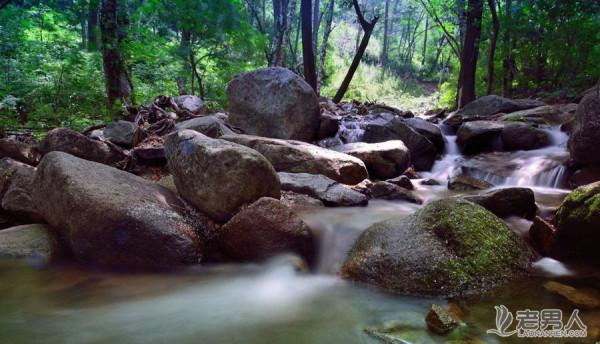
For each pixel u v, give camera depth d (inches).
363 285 137.7
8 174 213.3
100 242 157.5
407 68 1536.7
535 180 261.9
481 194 179.8
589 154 231.8
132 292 140.1
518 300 120.8
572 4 476.4
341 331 111.7
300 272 153.1
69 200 161.3
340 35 1513.3
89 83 380.5
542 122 348.5
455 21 764.6
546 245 151.3
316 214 192.7
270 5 1350.9
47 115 339.6
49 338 110.1
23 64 393.7
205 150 181.8
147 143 291.0
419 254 136.1
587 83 494.6
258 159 180.2
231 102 344.8
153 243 156.5
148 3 427.2
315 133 343.9
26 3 624.1
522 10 529.7
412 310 119.5
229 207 177.6
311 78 566.3
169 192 198.5
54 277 151.4
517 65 629.9
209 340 108.8
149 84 505.7
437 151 340.5
